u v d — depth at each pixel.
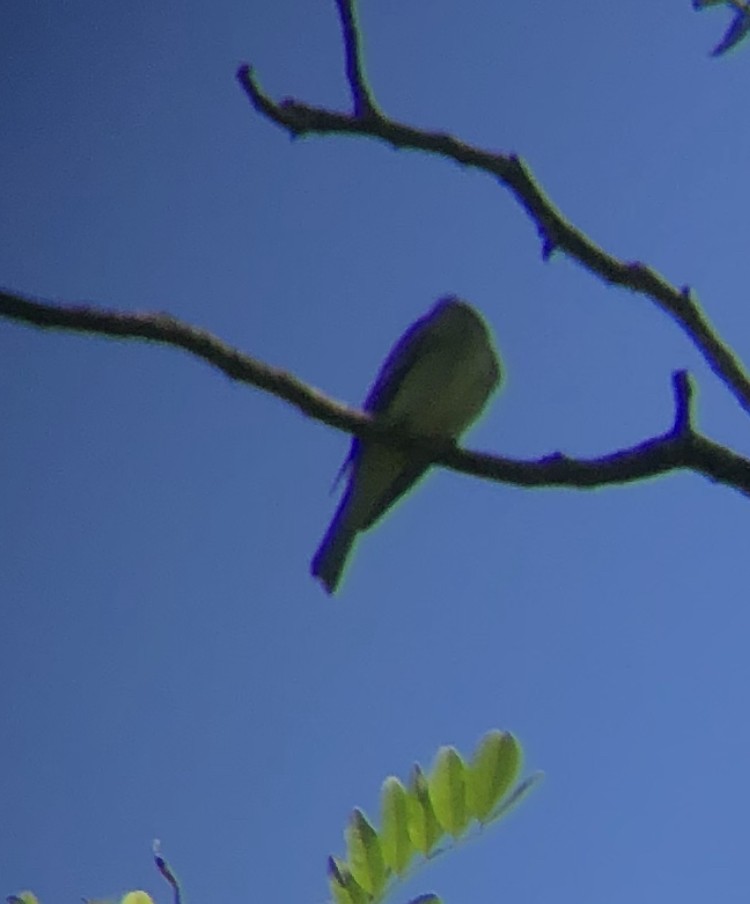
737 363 4.32
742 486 4.27
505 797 4.18
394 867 4.18
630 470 4.27
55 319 4.20
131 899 4.23
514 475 4.29
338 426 4.30
